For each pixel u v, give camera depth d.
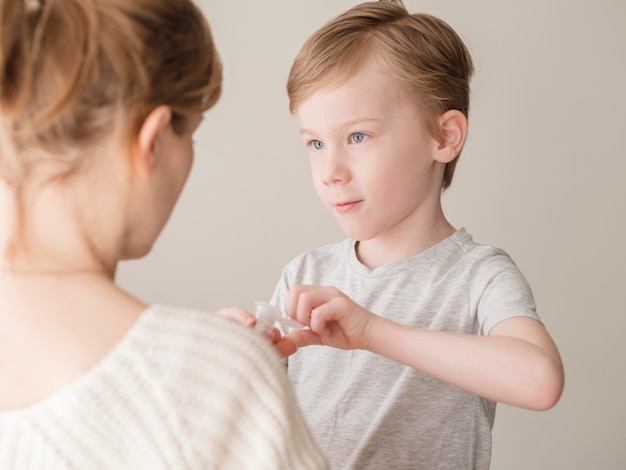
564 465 1.99
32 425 0.56
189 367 0.58
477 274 1.07
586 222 1.92
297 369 1.18
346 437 1.09
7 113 0.55
